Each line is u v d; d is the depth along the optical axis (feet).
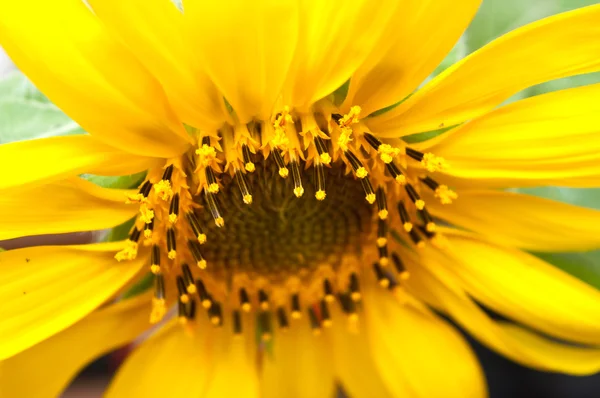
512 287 0.70
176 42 0.59
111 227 0.65
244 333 0.75
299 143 0.65
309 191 0.70
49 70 0.58
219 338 0.74
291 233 0.72
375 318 0.76
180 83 0.61
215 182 0.65
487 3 0.75
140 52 0.59
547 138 0.64
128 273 0.67
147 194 0.64
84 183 0.64
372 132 0.66
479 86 0.63
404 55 0.62
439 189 0.68
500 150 0.65
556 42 0.60
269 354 0.76
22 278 0.64
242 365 0.74
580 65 0.61
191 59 0.60
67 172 0.61
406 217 0.70
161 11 0.58
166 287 0.71
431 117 0.65
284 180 0.68
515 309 0.70
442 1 0.60
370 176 0.68
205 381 0.73
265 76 0.61
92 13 0.59
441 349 0.75
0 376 0.68
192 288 0.69
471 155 0.66
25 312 0.64
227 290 0.74
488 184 0.67
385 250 0.72
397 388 0.75
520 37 0.60
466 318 0.73
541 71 0.62
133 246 0.66
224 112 0.64
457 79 0.63
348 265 0.74
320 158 0.65
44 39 0.58
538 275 0.70
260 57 0.60
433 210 0.70
